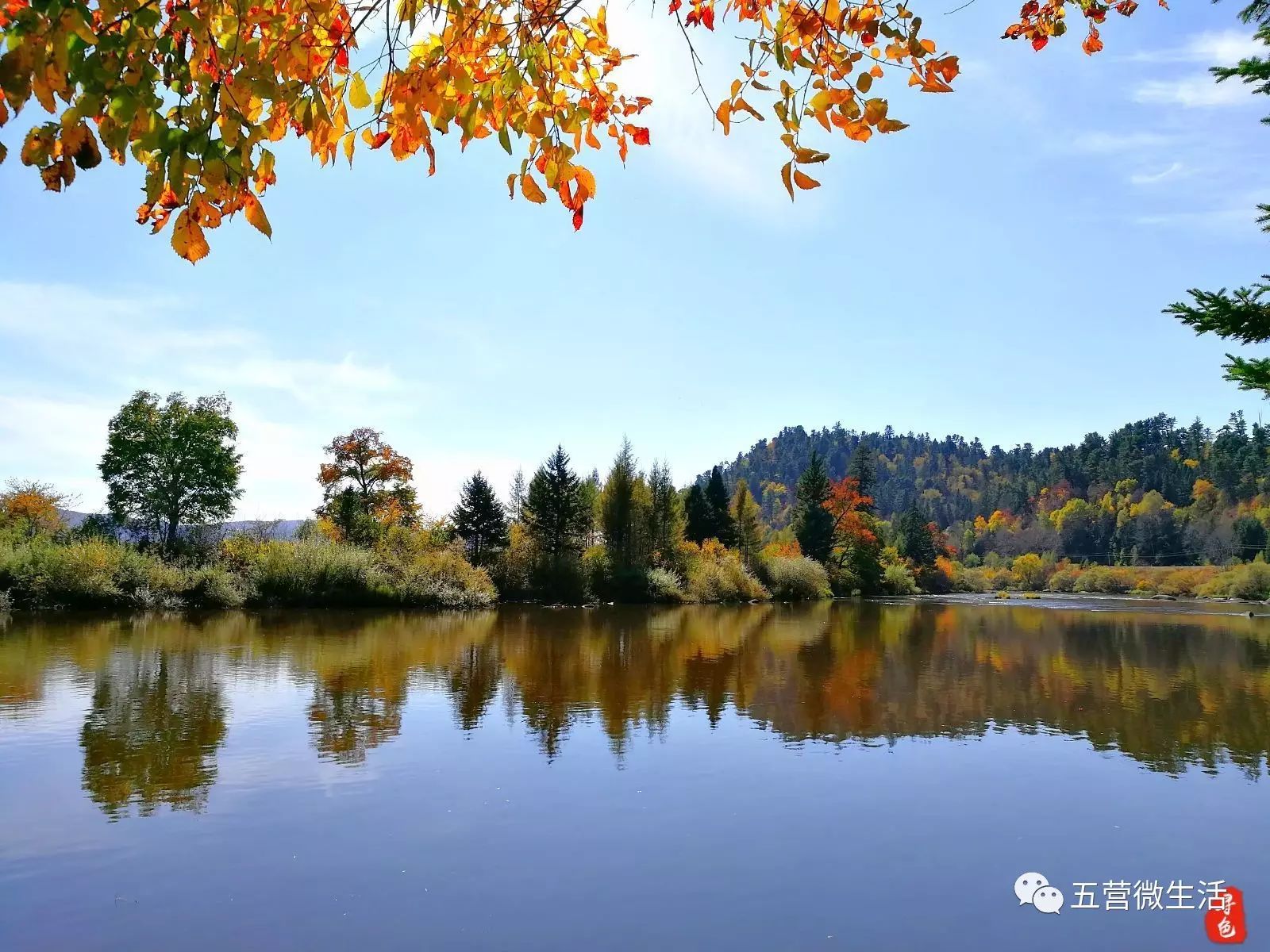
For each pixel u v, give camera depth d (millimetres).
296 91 1924
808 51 2385
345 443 44188
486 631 25312
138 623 23828
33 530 31188
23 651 17422
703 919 5949
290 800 8234
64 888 6258
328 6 1958
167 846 7066
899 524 94375
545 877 6590
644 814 8062
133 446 36000
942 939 5742
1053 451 155750
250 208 1918
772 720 12383
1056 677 17453
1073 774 9703
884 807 8406
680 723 12008
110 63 1649
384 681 14953
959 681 16531
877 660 19953
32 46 1526
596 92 2652
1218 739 11555
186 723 11266
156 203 1910
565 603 40625
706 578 47469
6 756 9523
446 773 9234
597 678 16125
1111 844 7516
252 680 14641
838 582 63562
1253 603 58531
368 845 7164
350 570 32125
